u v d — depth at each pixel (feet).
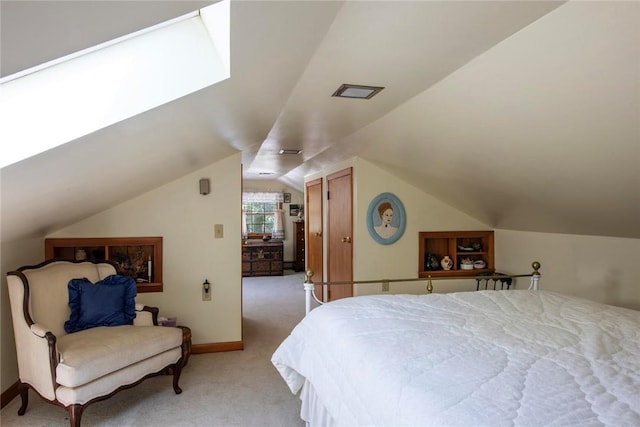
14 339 8.91
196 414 8.17
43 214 8.23
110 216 11.31
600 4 3.92
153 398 8.86
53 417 7.97
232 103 6.47
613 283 9.57
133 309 9.44
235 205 12.23
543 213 10.22
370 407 4.48
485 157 8.75
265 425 7.76
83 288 9.03
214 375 10.15
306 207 21.72
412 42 5.01
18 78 4.72
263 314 15.94
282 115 8.82
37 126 4.94
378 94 7.25
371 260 13.56
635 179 6.75
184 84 5.27
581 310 6.97
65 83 5.04
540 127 6.61
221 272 12.12
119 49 5.08
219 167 12.15
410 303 7.45
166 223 11.76
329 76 6.27
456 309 7.07
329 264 16.92
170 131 6.69
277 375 10.17
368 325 6.11
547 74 5.31
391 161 12.23
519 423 3.38
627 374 4.35
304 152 14.66
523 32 4.72
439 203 13.94
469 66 5.81
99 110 5.12
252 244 24.88
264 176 25.66
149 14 2.95
